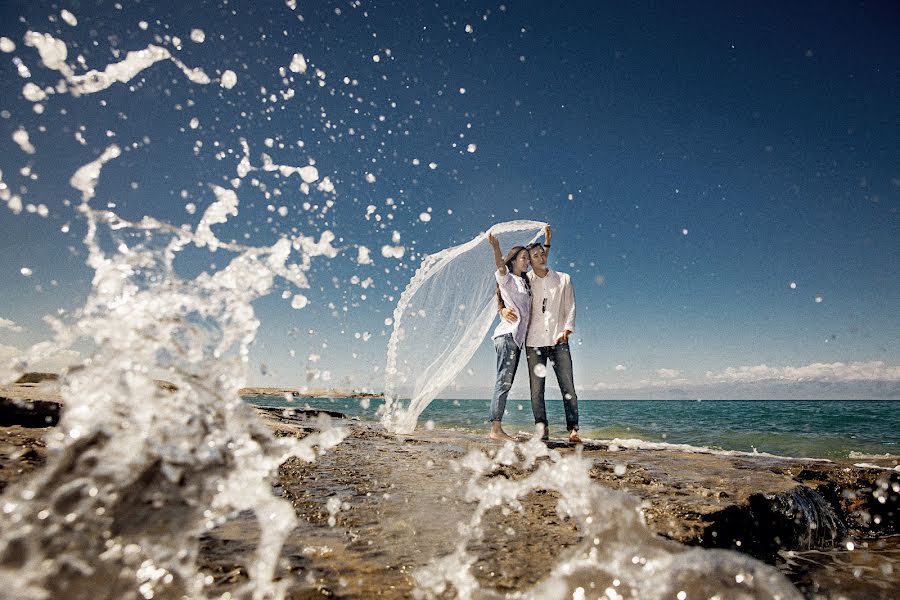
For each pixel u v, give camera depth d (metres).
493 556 1.42
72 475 1.05
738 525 1.88
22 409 2.71
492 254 4.13
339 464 2.79
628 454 3.41
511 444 2.84
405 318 4.22
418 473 2.58
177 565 1.07
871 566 1.70
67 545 0.93
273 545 1.41
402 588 1.20
